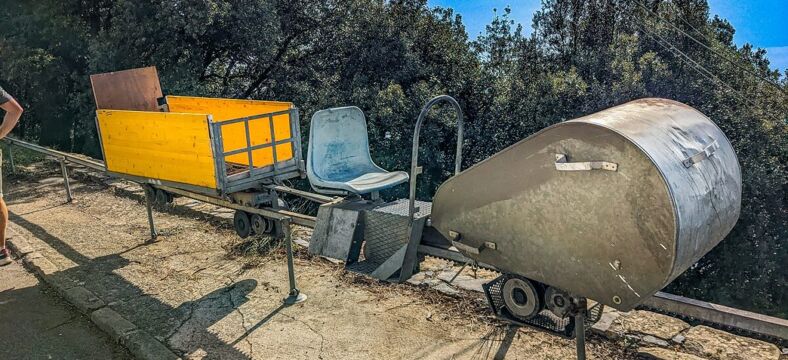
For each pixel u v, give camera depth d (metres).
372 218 3.30
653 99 2.63
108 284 4.52
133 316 3.95
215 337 3.62
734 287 11.81
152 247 5.40
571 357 3.18
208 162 4.00
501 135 13.16
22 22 12.83
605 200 2.02
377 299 4.08
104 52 12.21
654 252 1.94
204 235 5.71
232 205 4.47
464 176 2.45
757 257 11.52
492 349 3.31
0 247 5.09
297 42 15.42
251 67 14.98
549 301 2.44
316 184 3.60
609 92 12.38
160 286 4.47
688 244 1.95
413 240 3.07
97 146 13.27
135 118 4.50
